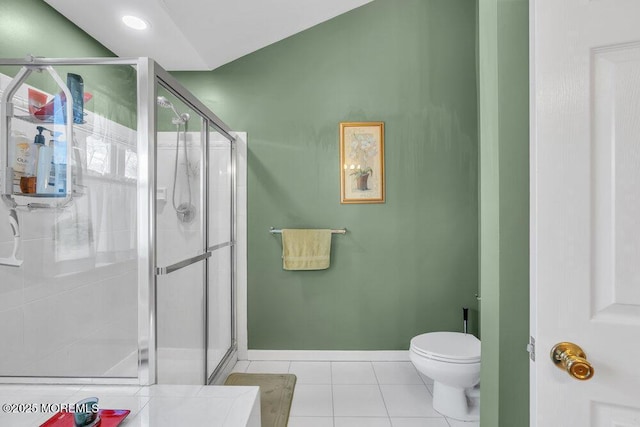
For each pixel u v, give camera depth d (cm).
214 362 203
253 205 245
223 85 244
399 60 242
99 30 191
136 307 124
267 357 244
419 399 194
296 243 236
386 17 242
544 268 77
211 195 198
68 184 130
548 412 77
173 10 179
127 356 124
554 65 76
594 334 74
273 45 243
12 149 125
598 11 74
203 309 183
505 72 110
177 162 151
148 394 112
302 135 243
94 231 129
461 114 240
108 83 129
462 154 241
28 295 134
